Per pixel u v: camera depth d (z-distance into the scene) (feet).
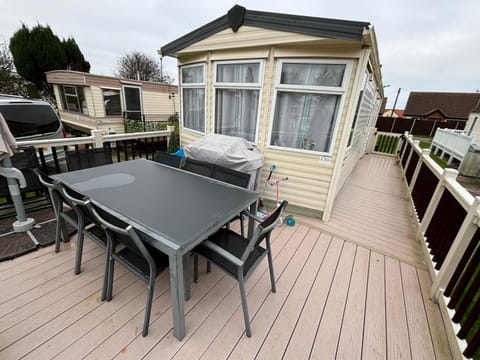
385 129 45.57
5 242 6.68
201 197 5.63
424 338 4.82
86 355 4.00
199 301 5.32
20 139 12.03
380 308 5.50
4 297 5.04
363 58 7.70
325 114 9.11
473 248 4.75
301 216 10.35
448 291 5.37
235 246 5.30
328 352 4.39
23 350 4.01
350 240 8.46
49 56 35.09
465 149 22.43
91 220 5.26
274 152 10.27
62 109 31.35
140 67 63.10
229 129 11.87
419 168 12.60
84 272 5.94
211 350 4.25
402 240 8.79
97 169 7.61
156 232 3.99
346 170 13.26
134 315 4.84
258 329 4.73
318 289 5.97
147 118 32.22
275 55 8.93
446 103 62.39
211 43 10.39
